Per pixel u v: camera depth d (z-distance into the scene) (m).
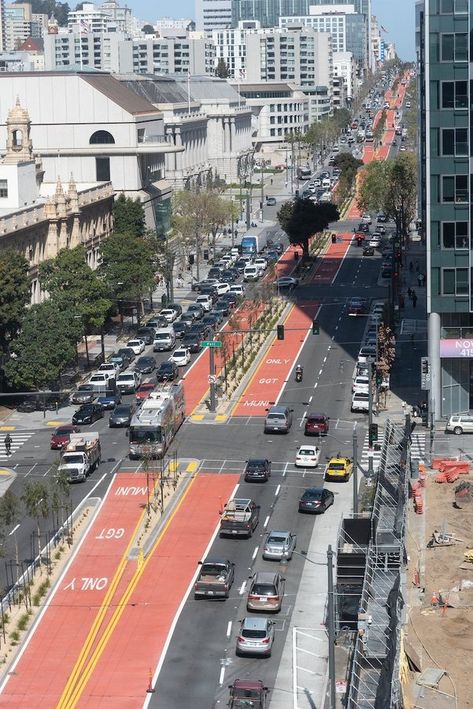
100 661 134.25
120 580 156.00
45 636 140.62
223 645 137.00
